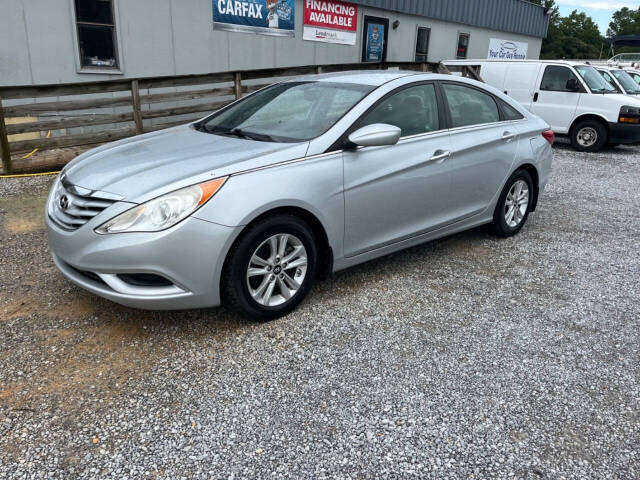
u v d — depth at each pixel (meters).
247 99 4.11
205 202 2.68
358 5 12.09
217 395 2.43
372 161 3.36
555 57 71.06
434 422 2.30
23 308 3.17
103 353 2.74
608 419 2.37
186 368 2.63
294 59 11.00
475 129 4.17
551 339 3.04
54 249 2.93
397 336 3.00
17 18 7.15
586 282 3.88
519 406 2.43
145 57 8.55
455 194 4.03
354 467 2.04
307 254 3.15
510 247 4.59
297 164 3.03
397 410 2.37
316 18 11.20
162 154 3.17
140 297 2.66
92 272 2.71
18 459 2.02
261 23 10.11
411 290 3.62
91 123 6.52
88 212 2.72
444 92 4.01
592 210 5.96
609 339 3.07
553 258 4.36
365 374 2.63
